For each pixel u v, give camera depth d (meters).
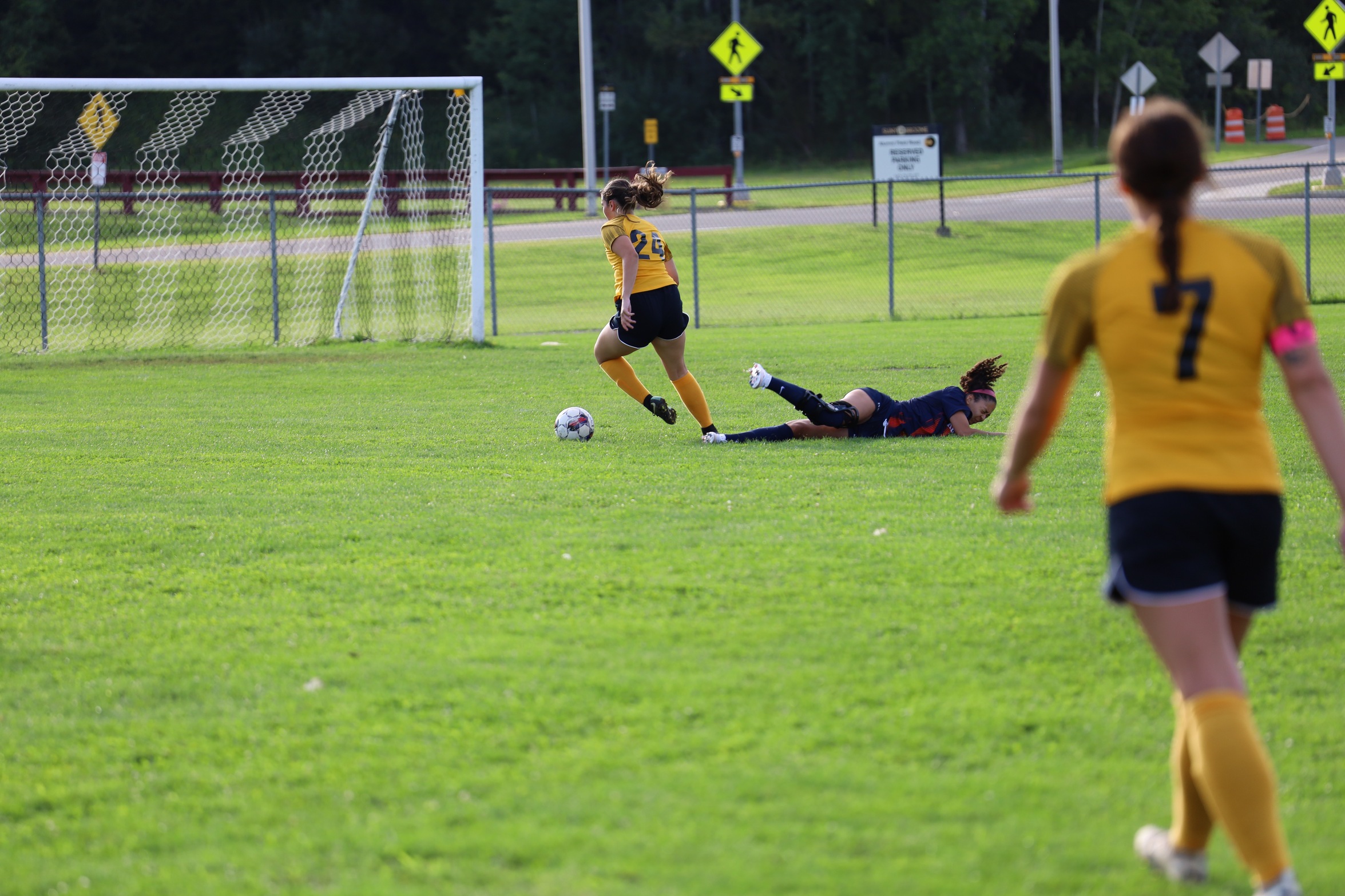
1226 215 94.44
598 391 43.53
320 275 85.62
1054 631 17.03
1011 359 48.88
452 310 69.94
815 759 13.00
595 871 10.77
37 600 19.44
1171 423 9.90
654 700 14.71
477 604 18.77
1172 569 9.73
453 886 10.59
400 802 12.28
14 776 13.20
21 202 111.38
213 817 12.15
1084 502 24.83
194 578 20.50
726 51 127.75
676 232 107.00
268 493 26.88
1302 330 9.95
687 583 19.48
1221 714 9.58
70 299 79.81
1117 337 10.04
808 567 20.27
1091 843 11.19
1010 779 12.47
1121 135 10.25
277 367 51.50
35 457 31.56
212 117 120.44
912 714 14.18
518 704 14.70
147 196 63.09
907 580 19.53
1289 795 12.10
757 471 28.50
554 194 65.88
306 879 10.84
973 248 96.12
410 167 66.94
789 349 53.69
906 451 30.83
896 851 11.05
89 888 10.78
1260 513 9.83
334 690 15.37
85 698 15.37
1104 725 13.82
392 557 21.50
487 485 27.39
